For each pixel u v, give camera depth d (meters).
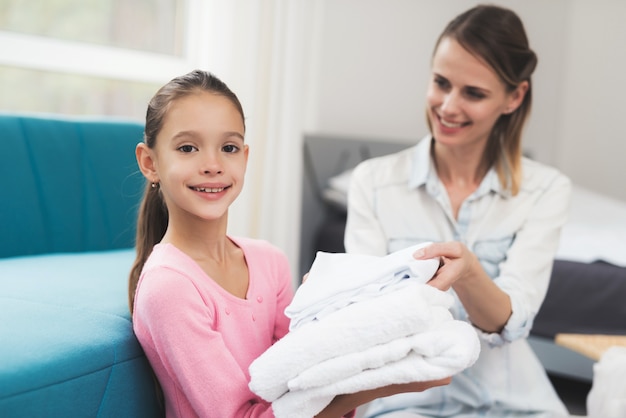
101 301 1.01
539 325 2.19
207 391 0.77
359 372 0.70
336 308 0.77
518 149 1.24
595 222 2.63
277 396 0.73
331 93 2.99
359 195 1.30
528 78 1.18
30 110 2.15
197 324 0.78
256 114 2.25
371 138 3.14
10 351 0.75
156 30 2.44
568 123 4.43
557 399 1.19
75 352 0.79
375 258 0.89
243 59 2.19
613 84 4.23
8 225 1.46
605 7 4.23
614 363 1.19
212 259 0.89
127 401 0.86
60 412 0.75
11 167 1.48
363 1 3.08
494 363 1.19
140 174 1.74
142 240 0.95
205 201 0.83
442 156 1.26
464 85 1.12
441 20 3.50
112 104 2.34
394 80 3.29
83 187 1.63
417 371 0.69
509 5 3.97
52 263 1.33
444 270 0.92
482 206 1.24
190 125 0.82
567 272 2.15
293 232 2.39
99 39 2.30
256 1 2.18
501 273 1.19
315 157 2.78
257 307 0.90
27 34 2.13
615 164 4.25
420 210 1.26
